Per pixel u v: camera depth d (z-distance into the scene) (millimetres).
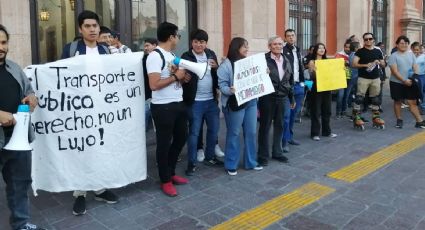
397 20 14781
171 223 3479
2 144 2959
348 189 4258
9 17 5539
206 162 5180
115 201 3898
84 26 3666
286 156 5504
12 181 3104
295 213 3666
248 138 4844
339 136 6688
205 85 4781
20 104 3049
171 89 3963
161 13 7602
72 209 3781
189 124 4730
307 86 6059
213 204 3873
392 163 5164
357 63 7227
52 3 6160
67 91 3586
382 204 3857
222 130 7078
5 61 2994
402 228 3363
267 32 8945
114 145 3799
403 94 7270
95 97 3672
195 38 4684
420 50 9312
